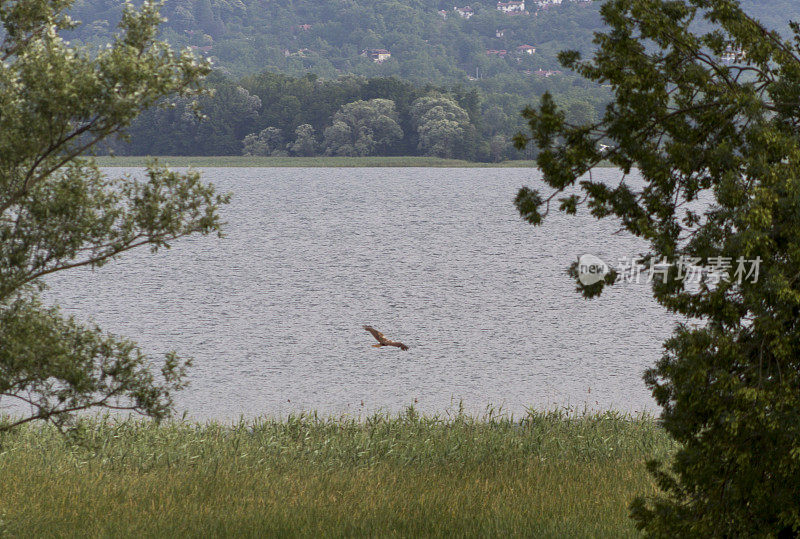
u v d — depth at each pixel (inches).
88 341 467.5
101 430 783.7
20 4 453.1
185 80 434.0
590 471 690.2
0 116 404.5
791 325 344.5
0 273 435.8
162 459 714.8
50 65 401.1
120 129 424.8
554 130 388.5
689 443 375.6
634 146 381.7
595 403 1136.2
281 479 654.5
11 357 426.6
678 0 401.4
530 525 527.8
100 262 461.4
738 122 371.6
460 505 581.0
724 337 342.0
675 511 390.0
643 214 390.3
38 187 450.3
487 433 837.8
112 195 463.5
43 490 592.4
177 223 455.8
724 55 393.7
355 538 497.0
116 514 542.9
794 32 391.9
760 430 345.4
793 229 332.2
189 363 491.8
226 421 1002.7
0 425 499.5
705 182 380.5
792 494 344.8
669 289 362.9
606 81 411.5
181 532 508.4
